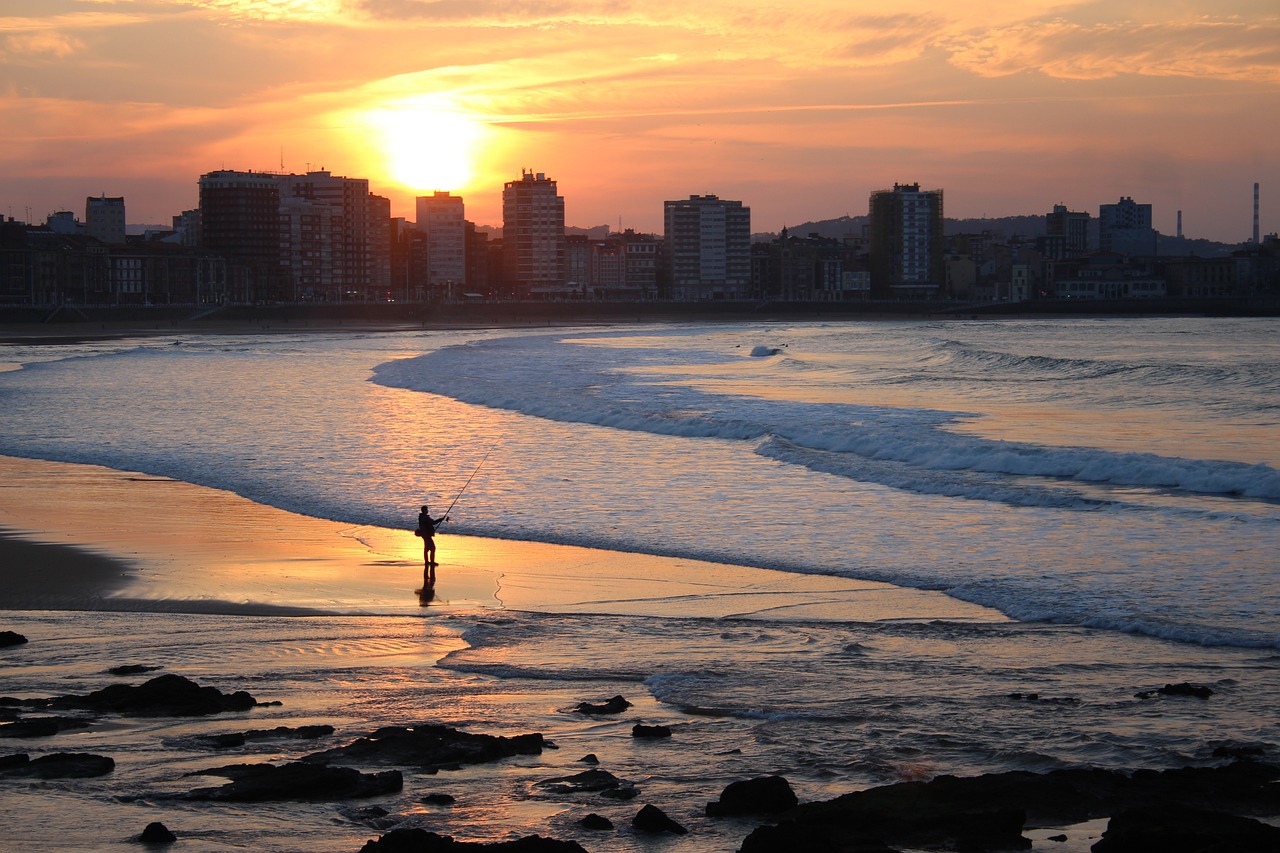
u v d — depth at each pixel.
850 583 23.66
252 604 22.09
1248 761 12.68
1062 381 75.69
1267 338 150.75
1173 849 9.91
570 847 10.20
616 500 33.53
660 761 13.10
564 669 17.27
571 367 96.75
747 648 18.55
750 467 39.31
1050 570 24.08
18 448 47.34
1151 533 27.44
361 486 36.47
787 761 13.06
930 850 10.40
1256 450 42.50
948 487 33.94
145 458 43.56
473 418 56.06
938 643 18.84
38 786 11.98
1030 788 11.64
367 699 15.66
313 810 11.42
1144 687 16.14
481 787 12.17
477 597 22.75
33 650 18.45
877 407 59.19
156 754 13.15
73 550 27.34
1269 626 19.45
